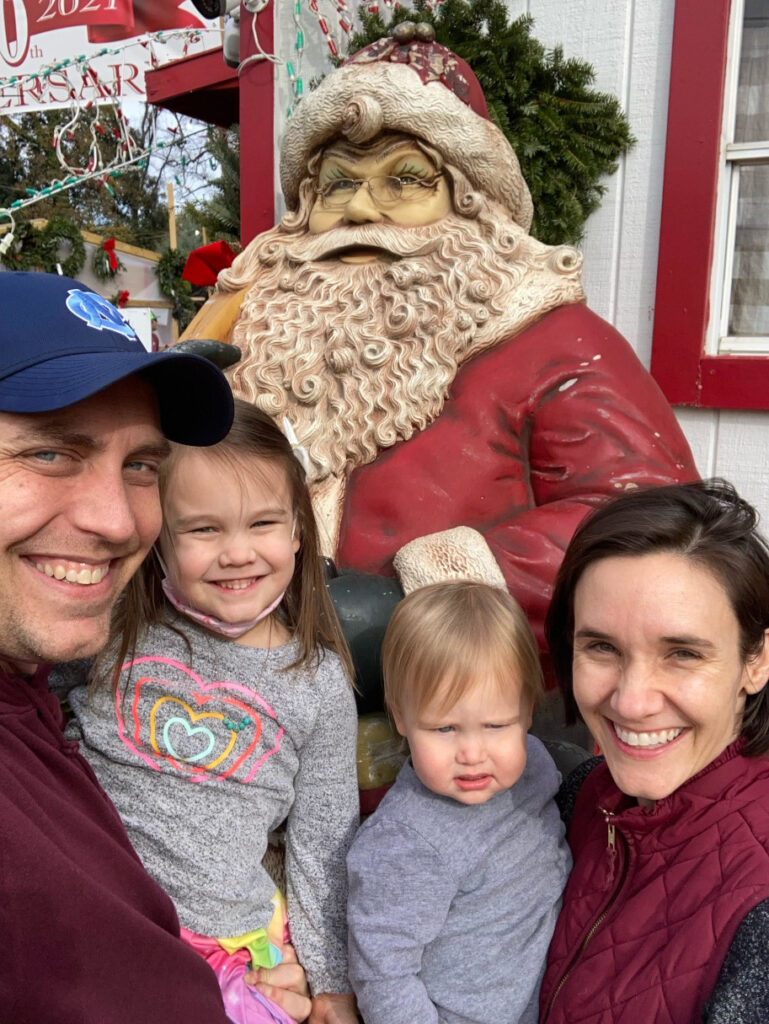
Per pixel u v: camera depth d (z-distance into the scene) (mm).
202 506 740
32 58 2982
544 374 1088
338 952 788
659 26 1542
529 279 1128
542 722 1018
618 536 588
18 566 510
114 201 10133
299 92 1707
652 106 1568
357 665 920
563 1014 600
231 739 766
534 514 1018
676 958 533
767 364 1480
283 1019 738
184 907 732
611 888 644
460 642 707
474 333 1104
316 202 1254
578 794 791
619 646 587
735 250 1588
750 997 480
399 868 704
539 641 968
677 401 1578
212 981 503
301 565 832
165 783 752
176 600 787
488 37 1476
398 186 1168
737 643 575
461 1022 679
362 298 1158
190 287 6000
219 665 781
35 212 8766
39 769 503
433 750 721
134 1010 448
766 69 1507
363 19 1624
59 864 433
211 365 571
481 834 718
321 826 807
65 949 424
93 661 794
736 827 560
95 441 512
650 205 1596
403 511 1066
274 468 771
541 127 1508
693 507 597
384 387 1102
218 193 5410
